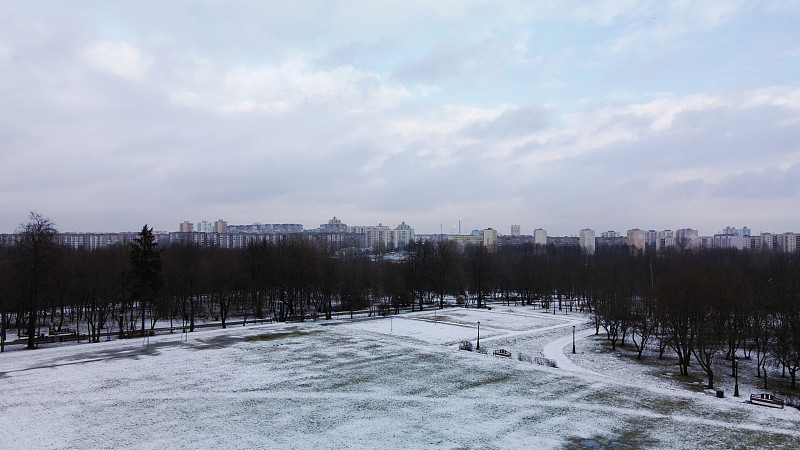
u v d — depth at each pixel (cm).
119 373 4709
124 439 3091
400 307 12231
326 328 7831
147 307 9925
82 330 8494
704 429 3334
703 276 6544
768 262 13350
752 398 4172
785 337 5766
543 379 4622
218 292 9844
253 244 10481
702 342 5272
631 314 7569
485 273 14000
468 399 3978
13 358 5406
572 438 3167
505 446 3031
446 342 7025
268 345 6197
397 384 4409
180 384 4341
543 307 12162
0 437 3102
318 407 3753
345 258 16775
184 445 3005
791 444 3080
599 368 5931
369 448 2989
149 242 7838
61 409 3644
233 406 3759
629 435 3222
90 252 10794
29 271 6631
